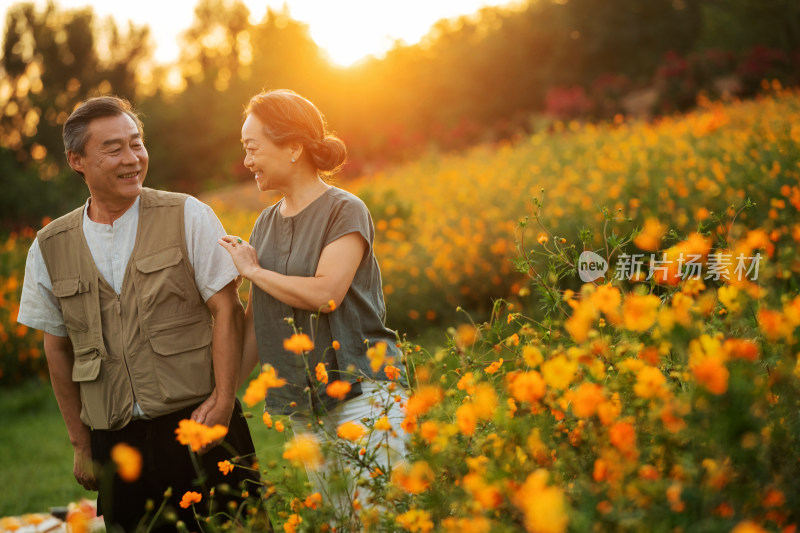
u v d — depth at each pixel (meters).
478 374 1.87
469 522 1.40
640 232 2.29
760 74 16.70
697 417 1.33
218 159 35.84
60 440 6.21
